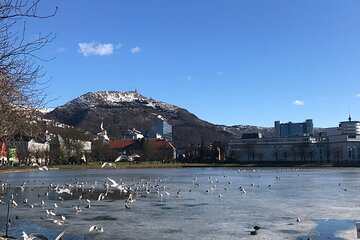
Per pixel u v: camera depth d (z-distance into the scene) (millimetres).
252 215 49531
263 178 128500
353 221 44844
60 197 65938
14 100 19719
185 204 60312
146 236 38281
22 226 42781
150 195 73438
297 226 42250
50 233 39156
